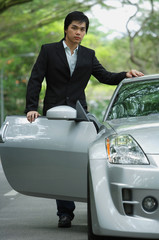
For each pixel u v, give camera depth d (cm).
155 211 436
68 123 543
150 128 478
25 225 662
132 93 610
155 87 615
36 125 562
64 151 537
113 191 445
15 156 568
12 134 573
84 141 527
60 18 3734
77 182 530
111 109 607
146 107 588
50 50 627
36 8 3719
